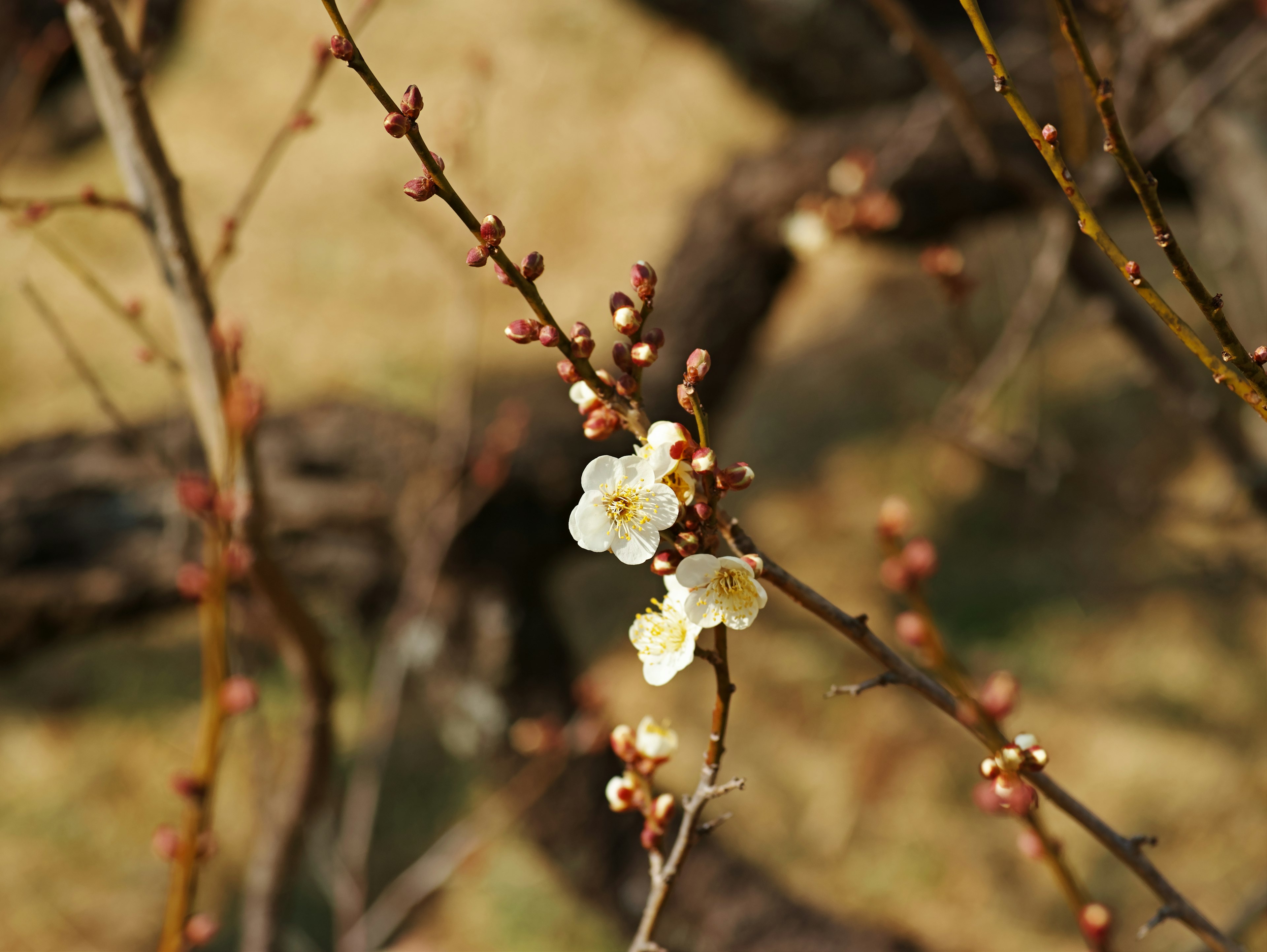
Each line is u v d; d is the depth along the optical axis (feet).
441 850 12.86
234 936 12.36
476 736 10.73
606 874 10.61
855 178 9.48
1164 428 15.47
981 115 9.68
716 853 10.96
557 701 10.66
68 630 9.80
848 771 13.66
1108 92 2.35
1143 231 15.76
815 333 19.10
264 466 10.18
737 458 17.58
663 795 3.46
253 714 7.18
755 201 11.34
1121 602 14.71
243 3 24.68
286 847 7.50
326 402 10.79
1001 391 16.28
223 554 4.57
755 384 18.53
